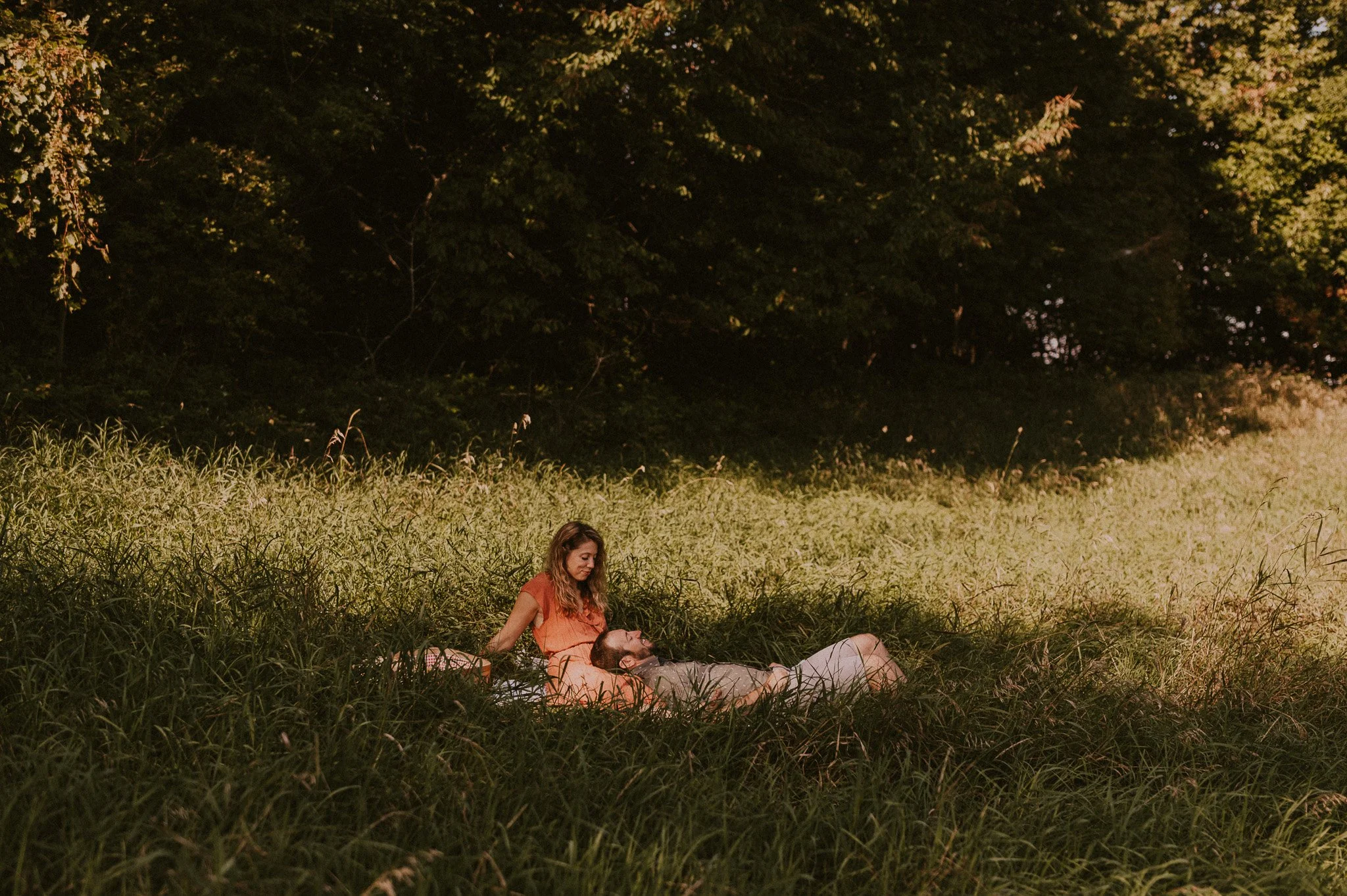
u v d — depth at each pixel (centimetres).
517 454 1045
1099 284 1895
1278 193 2248
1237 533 852
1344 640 584
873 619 604
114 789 313
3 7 809
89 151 809
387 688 384
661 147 1272
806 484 1080
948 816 351
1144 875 329
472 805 327
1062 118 1499
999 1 1642
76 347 1009
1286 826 371
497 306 1247
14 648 388
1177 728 441
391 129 1273
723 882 296
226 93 1051
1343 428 1512
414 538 637
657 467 1066
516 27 1298
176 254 1040
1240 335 2566
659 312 1538
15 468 660
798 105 1435
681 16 1117
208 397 955
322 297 1238
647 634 574
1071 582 681
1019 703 445
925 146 1361
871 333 1642
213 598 456
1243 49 2198
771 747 403
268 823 304
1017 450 1438
